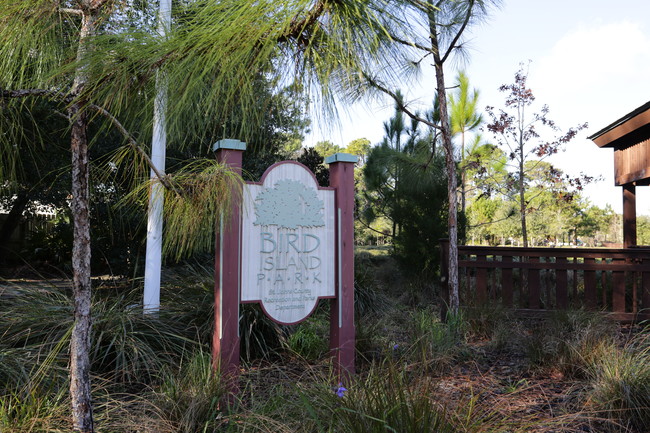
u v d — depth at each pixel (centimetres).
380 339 472
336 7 143
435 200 952
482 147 1141
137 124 222
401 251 975
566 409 304
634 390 302
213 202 207
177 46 156
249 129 177
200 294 491
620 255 626
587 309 575
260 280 373
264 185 380
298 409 257
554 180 1154
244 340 439
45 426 220
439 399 244
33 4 174
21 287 452
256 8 137
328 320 543
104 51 164
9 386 281
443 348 431
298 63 162
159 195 213
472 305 580
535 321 612
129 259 779
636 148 838
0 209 1088
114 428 238
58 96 186
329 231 407
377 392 230
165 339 395
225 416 269
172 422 254
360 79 163
